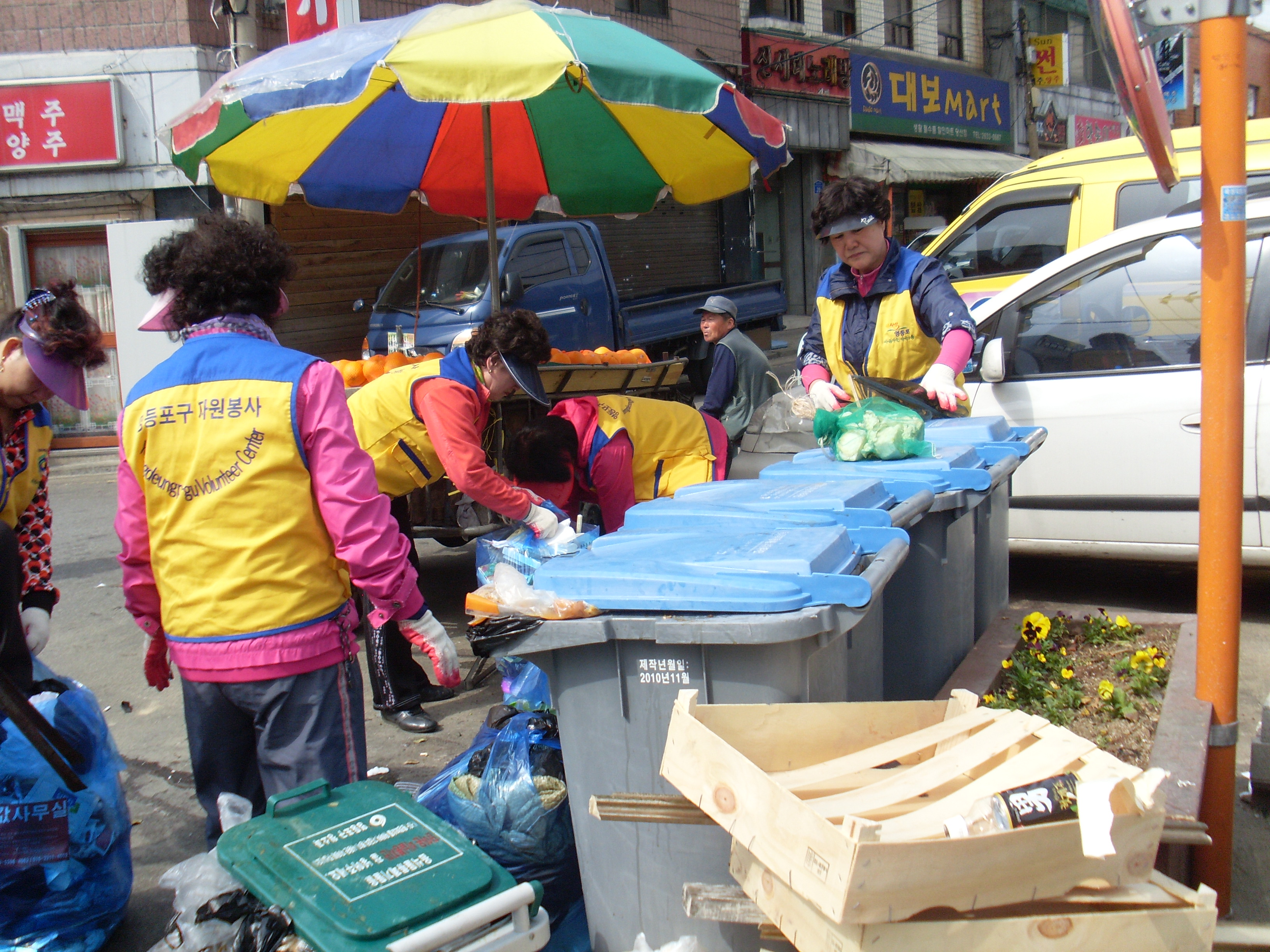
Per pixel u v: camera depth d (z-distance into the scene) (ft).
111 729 14.48
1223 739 8.49
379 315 34.55
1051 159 26.18
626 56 13.09
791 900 5.60
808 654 6.63
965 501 10.02
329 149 17.49
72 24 36.37
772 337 47.01
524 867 8.35
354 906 6.14
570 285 34.94
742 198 60.13
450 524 16.97
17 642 7.79
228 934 6.49
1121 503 16.12
